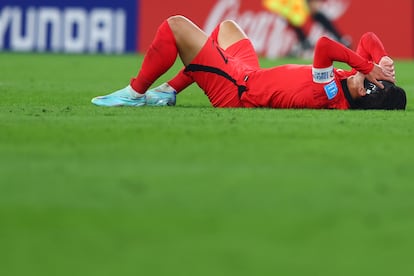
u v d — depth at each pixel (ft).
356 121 59.31
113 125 56.03
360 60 66.08
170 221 31.73
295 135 52.16
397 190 37.35
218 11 179.93
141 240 29.43
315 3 178.19
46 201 34.65
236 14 179.73
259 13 179.42
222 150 46.37
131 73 134.82
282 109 66.95
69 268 26.81
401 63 168.66
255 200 35.19
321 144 48.93
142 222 31.58
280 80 67.82
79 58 165.27
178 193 36.22
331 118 60.85
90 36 179.93
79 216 32.30
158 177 39.11
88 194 35.94
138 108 67.72
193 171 40.50
